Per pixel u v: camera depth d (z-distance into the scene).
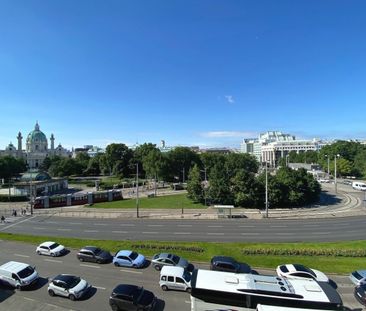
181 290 30.95
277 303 23.86
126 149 178.38
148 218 69.19
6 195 101.44
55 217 72.62
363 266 37.28
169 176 142.50
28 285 31.62
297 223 62.31
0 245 47.16
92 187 140.50
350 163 158.75
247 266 35.97
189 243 46.50
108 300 29.22
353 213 71.94
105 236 53.62
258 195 80.19
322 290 24.58
